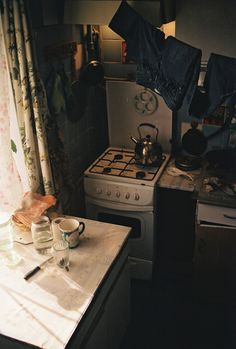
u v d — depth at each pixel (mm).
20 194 2441
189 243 3123
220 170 2838
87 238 2211
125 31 2371
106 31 2963
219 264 2682
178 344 2555
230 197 2525
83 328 1771
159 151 2906
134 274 3066
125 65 3023
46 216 2279
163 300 2891
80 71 2949
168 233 3127
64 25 2648
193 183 2717
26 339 1616
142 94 2967
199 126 2980
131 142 3207
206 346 2537
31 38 2055
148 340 2584
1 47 2055
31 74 2092
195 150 2971
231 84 2102
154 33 2273
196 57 2109
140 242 2930
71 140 2967
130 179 2738
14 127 2240
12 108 2195
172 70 2240
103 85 3197
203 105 2236
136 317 2756
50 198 2342
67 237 2086
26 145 2260
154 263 3139
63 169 2684
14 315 1729
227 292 2795
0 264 2021
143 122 3086
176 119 3053
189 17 2508
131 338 2604
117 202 2834
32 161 2297
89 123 3266
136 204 2779
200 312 2791
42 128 2232
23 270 1984
